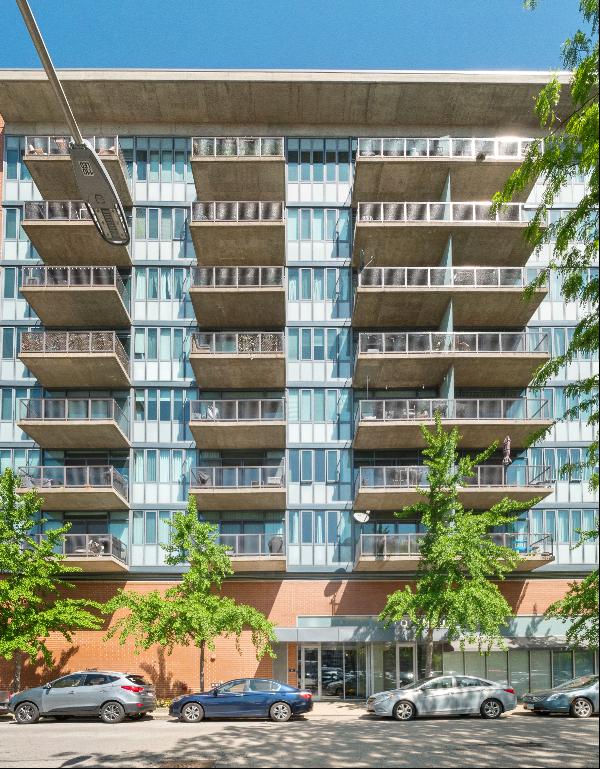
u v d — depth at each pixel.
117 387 33.50
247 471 31.19
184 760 14.72
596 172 13.11
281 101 33.84
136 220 34.69
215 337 31.34
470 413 31.22
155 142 35.19
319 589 32.06
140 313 34.09
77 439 32.09
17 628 26.56
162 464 33.00
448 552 25.94
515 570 32.06
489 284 31.86
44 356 30.81
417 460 33.22
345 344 34.06
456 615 25.86
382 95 33.50
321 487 32.88
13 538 27.80
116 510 32.59
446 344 31.36
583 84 13.50
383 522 32.62
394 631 29.95
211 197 34.62
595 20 13.79
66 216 31.78
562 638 31.12
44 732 19.80
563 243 14.40
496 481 31.00
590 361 33.78
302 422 33.44
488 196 34.62
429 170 32.81
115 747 16.69
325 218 34.91
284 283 31.89
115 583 32.09
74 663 31.20
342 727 20.28
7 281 34.28
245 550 30.91
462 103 33.88
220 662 31.22
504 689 22.98
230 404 31.27
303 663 31.34
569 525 32.78
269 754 15.41
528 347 31.61
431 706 22.67
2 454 32.97
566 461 33.19
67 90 32.91
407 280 31.84
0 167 34.84
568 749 15.94
